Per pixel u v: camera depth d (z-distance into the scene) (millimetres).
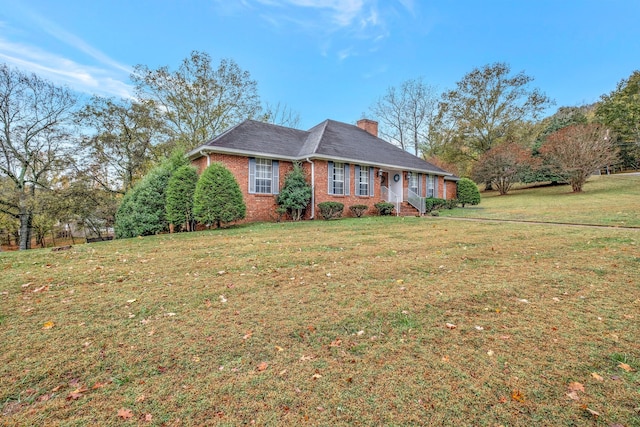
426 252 6836
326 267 5723
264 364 2648
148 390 2328
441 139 34500
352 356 2758
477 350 2818
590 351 2768
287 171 15742
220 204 12180
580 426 1914
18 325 3436
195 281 4992
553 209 15211
